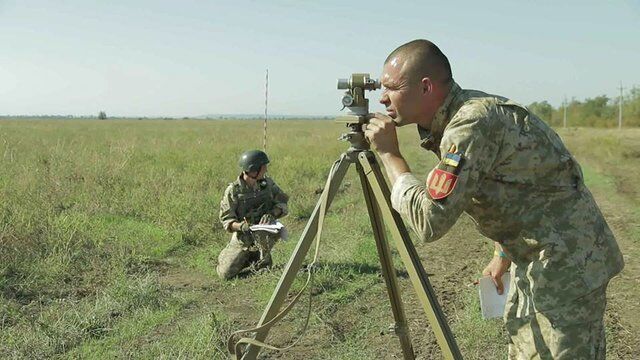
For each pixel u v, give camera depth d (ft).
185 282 18.54
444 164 6.62
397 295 9.16
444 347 7.28
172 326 14.73
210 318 14.52
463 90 7.30
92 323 14.24
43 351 12.70
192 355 12.58
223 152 57.00
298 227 26.99
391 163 7.29
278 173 41.29
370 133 7.37
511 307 7.45
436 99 7.18
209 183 35.68
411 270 7.52
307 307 16.10
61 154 42.01
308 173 43.96
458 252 22.94
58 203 27.30
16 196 25.61
